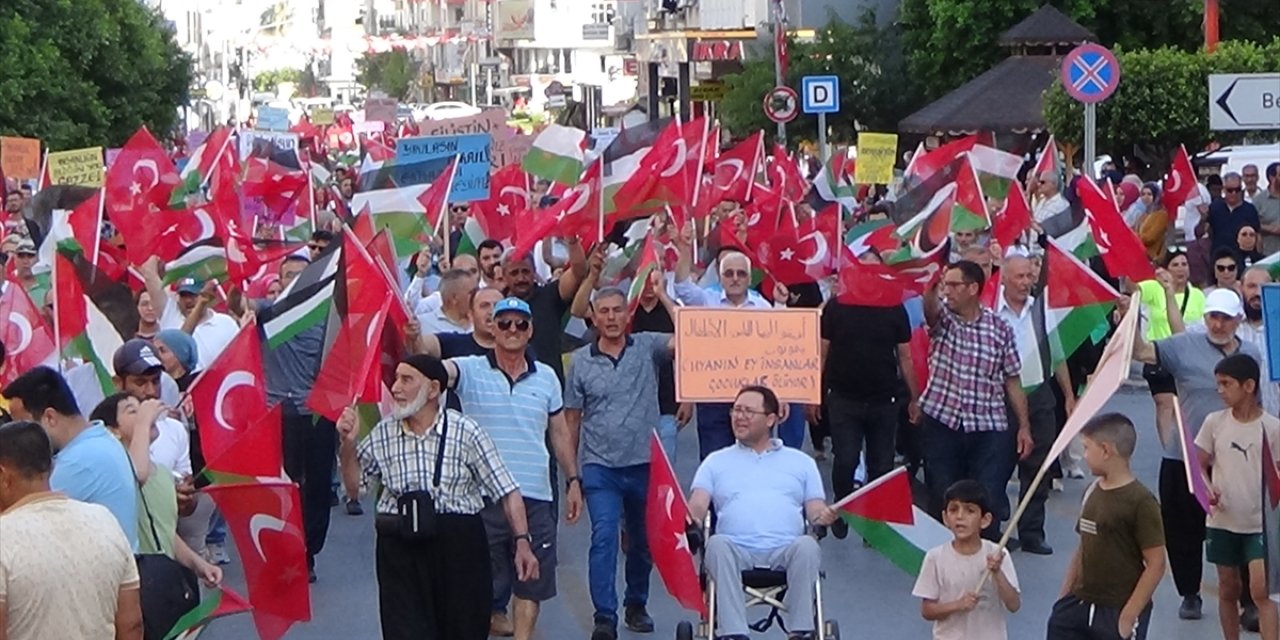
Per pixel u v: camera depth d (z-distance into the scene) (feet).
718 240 54.65
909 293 44.75
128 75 134.10
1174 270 46.80
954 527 27.04
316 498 38.96
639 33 240.12
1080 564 27.14
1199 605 34.71
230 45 329.52
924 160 61.98
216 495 29.09
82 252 43.80
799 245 53.88
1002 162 60.85
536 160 59.00
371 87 412.36
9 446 20.88
